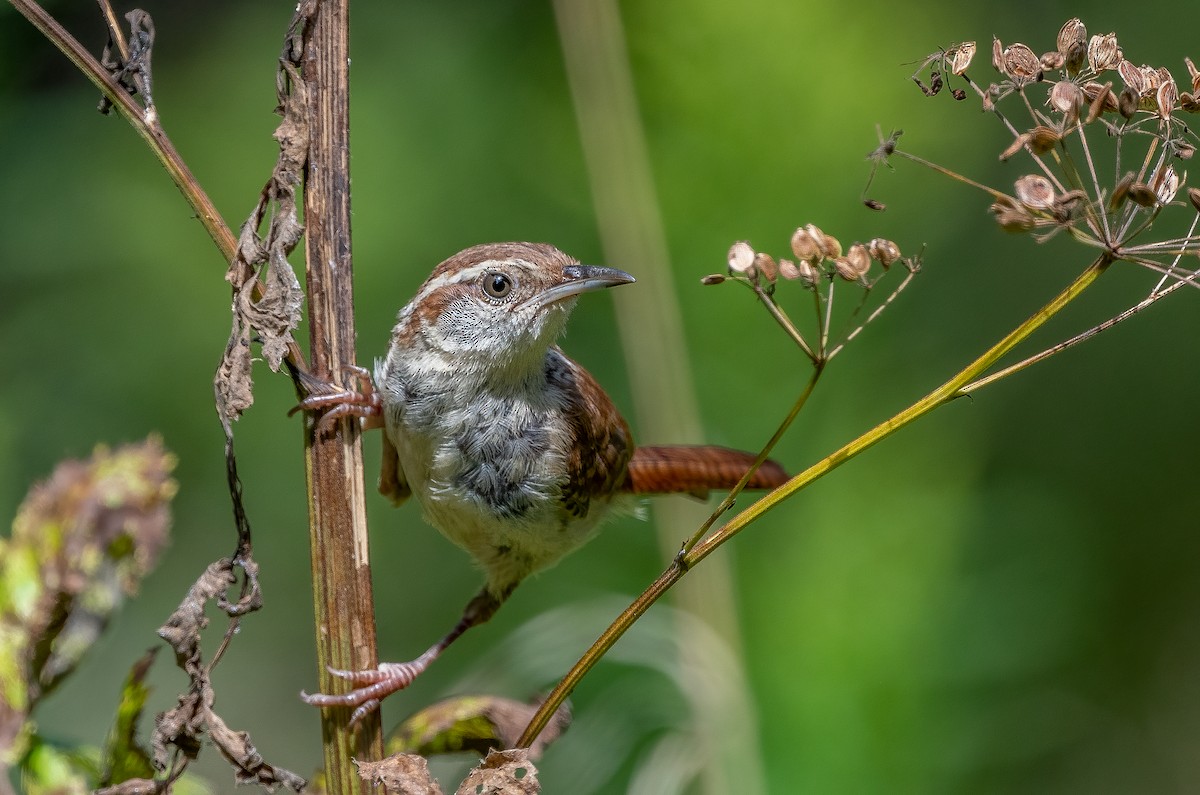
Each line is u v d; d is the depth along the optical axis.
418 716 5.36
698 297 9.15
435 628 11.44
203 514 12.06
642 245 9.09
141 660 4.80
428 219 11.30
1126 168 11.99
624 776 8.70
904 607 8.12
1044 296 12.41
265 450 11.88
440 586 11.68
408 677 7.05
